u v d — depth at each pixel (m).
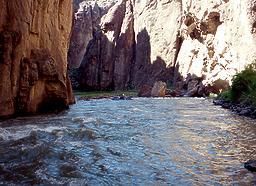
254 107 17.52
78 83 59.69
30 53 18.47
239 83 21.86
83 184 6.24
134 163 7.75
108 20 58.50
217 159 8.07
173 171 7.11
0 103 15.41
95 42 58.97
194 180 6.48
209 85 36.62
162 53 49.28
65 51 25.39
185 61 43.59
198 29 41.53
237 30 32.34
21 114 17.12
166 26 50.06
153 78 49.62
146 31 53.09
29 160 7.81
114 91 51.53
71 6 26.41
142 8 55.00
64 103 20.72
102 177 6.70
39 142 9.55
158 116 17.06
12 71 16.38
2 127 12.35
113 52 57.34
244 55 29.80
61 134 10.91
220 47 37.03
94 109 21.19
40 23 19.61
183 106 23.50
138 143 9.98
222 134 11.47
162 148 9.30
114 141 10.24
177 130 12.43
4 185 6.10
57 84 20.08
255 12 28.31
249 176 6.63
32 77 17.53
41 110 19.42
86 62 59.03
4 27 16.22
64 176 6.71
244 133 11.59
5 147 8.90
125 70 56.00
